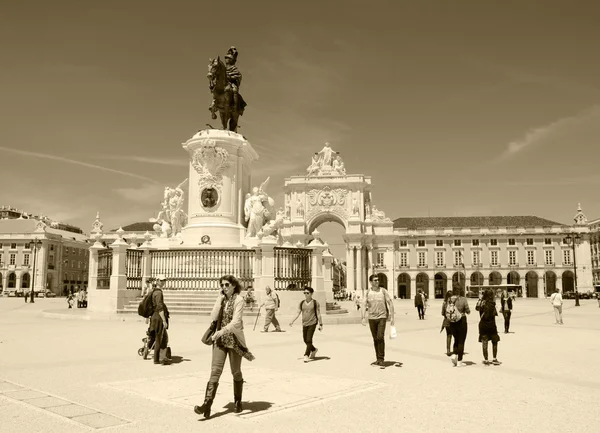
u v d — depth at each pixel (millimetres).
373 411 4000
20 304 27547
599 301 30766
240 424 3639
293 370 5777
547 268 59250
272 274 12500
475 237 60688
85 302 18844
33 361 6195
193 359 6441
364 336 9430
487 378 5430
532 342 9070
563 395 4621
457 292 6430
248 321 11391
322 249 13500
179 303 12180
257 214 14445
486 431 3508
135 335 8930
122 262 12891
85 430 3443
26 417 3742
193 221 14352
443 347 8133
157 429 3494
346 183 58531
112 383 4922
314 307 6551
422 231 61406
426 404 4242
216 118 15359
